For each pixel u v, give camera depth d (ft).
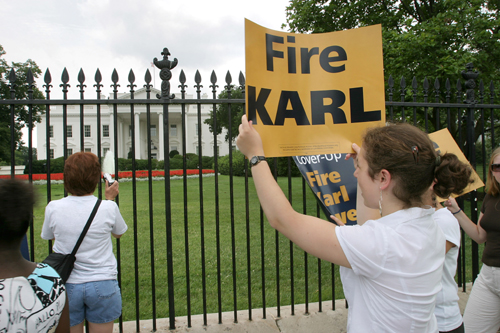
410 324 3.15
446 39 30.58
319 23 37.93
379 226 3.34
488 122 30.63
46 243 19.45
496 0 31.53
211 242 19.54
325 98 5.41
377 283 3.23
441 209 5.56
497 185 7.02
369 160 3.49
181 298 12.16
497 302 6.93
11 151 7.95
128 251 17.97
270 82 5.11
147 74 8.76
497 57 30.30
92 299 6.49
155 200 38.06
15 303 3.40
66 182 6.77
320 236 3.34
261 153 3.92
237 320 9.67
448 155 4.62
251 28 4.96
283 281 13.61
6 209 3.49
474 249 11.27
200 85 9.00
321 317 9.86
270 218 3.59
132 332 9.11
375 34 5.49
